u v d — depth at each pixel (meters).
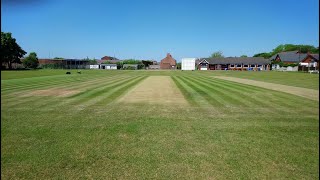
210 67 99.88
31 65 96.12
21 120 9.02
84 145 6.49
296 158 5.77
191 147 6.40
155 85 23.23
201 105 12.28
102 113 10.27
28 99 13.92
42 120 9.03
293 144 6.67
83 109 11.08
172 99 14.16
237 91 18.34
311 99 14.41
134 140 6.89
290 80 31.44
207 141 6.86
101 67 117.00
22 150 6.14
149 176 4.92
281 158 5.77
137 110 10.92
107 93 16.72
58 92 17.16
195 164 5.43
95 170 5.14
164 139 6.99
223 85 23.59
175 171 5.12
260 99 14.34
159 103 12.77
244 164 5.45
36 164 5.40
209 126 8.34
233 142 6.79
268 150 6.23
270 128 8.16
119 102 13.00
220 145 6.56
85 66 117.12
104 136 7.21
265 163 5.51
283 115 10.10
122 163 5.46
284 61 95.88
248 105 12.34
